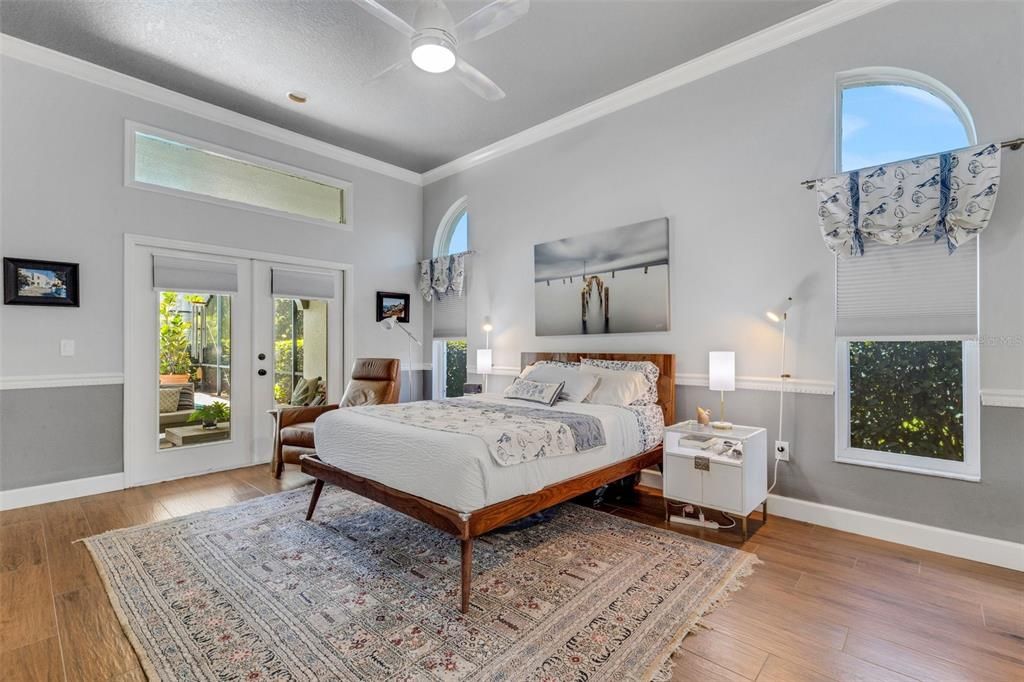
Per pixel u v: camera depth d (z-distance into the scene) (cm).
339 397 514
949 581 229
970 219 243
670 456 309
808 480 306
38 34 317
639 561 250
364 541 273
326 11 293
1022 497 240
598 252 416
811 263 306
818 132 304
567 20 303
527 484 239
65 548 263
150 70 361
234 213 436
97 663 170
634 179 394
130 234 377
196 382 416
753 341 331
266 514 316
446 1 290
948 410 271
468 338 536
